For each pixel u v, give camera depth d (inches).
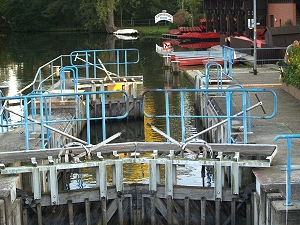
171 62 2220.7
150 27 4805.6
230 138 870.4
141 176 1007.0
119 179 818.2
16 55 3024.1
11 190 729.6
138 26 4958.2
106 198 815.7
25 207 788.6
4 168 776.9
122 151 820.6
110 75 1603.1
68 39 4156.0
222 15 3169.3
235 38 2352.4
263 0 2741.1
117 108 1464.1
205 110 1289.4
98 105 1453.0
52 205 809.5
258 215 739.4
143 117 1464.1
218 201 794.2
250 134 929.5
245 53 2246.6
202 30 3745.1
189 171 1027.9
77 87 1336.1
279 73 1631.4
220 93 1272.1
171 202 810.8
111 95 1497.3
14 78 2085.4
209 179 987.3
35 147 909.2
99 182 815.1
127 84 1481.3
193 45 3179.1
